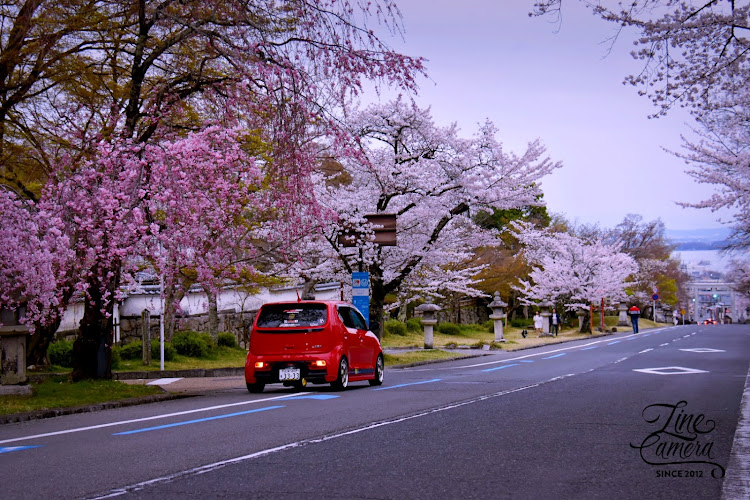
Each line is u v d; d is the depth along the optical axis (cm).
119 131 1445
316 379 1455
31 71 1390
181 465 646
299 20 1358
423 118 2527
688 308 12462
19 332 1245
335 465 640
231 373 2153
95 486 563
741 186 1817
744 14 1109
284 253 1653
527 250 5488
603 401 1154
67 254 1267
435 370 2153
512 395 1282
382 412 1037
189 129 1546
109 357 1472
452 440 777
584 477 589
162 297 1922
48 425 983
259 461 662
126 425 946
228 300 3112
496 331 3872
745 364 2034
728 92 1370
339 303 1558
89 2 1402
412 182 2502
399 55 1348
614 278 5516
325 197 2452
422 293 4253
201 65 1438
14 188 1577
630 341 3819
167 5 1405
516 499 514
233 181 1402
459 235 2872
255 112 1438
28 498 525
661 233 8369
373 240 2391
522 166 2653
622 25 1162
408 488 548
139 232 1331
